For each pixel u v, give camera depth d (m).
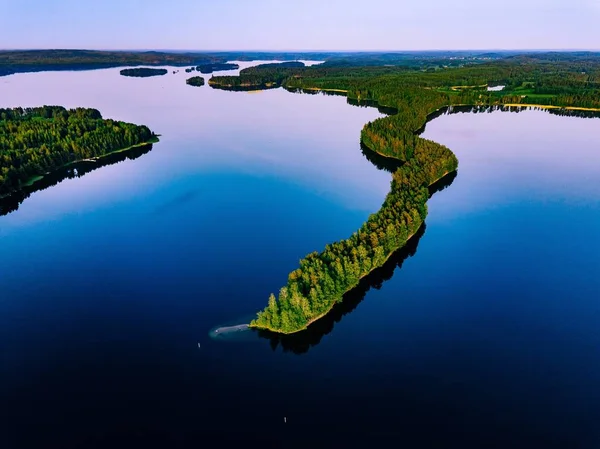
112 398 80.62
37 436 72.88
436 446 71.12
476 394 81.50
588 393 81.31
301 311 93.44
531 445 71.12
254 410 78.50
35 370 87.19
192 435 73.19
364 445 71.25
